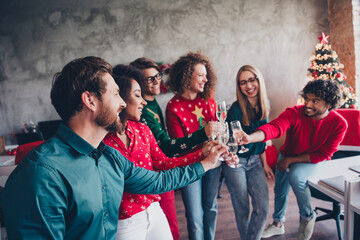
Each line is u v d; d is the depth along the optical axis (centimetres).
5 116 434
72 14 430
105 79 81
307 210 191
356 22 423
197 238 191
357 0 420
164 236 133
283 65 471
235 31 457
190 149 164
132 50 441
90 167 83
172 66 204
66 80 79
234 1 453
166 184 115
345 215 147
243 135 181
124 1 435
